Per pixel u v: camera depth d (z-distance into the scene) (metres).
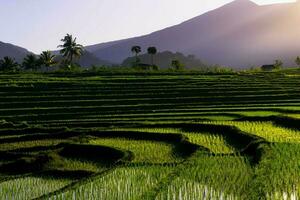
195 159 22.52
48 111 48.44
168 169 21.27
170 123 36.72
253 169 20.05
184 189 17.02
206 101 54.16
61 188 17.95
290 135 29.47
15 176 22.27
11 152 29.09
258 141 25.53
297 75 87.50
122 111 47.53
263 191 16.06
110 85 66.56
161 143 30.53
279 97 54.53
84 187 18.05
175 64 132.25
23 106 51.94
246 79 76.38
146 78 74.69
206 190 16.84
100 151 28.06
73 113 46.62
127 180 19.14
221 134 32.19
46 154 26.75
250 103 51.19
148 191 16.95
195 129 34.84
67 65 113.50
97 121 41.38
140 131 33.34
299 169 19.25
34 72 91.50
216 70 105.06
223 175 19.06
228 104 51.06
